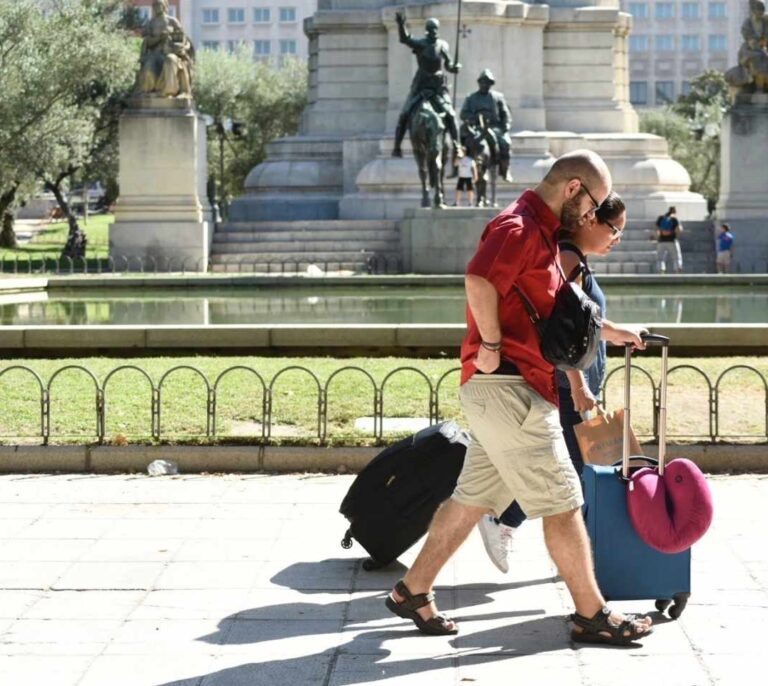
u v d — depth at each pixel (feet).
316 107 173.68
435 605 29.27
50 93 167.73
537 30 166.91
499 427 26.20
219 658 25.82
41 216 353.31
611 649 26.25
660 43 497.46
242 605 29.14
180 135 147.13
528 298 26.27
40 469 42.45
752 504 37.76
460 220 129.59
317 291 108.27
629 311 88.58
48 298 102.53
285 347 61.82
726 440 43.21
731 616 28.09
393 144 161.38
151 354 61.87
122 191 147.64
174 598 29.58
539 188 27.02
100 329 61.77
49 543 33.94
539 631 27.45
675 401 49.42
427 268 130.41
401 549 31.96
